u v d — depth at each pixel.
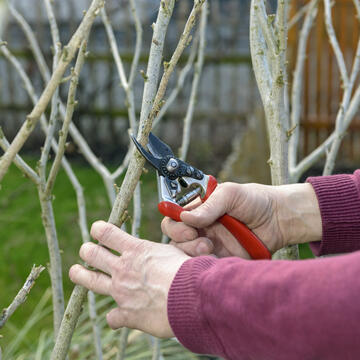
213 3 5.71
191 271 0.87
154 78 1.08
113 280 0.99
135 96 5.91
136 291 0.95
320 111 5.48
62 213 4.31
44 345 2.31
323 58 5.34
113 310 1.00
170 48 5.75
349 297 0.73
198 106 6.02
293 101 1.60
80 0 6.22
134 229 1.48
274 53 1.21
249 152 4.04
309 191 1.29
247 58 5.82
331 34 1.59
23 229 4.03
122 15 5.87
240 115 5.93
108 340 2.36
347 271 0.75
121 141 6.05
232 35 5.86
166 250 0.97
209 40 6.04
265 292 0.78
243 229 1.22
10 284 3.29
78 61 1.16
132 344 2.44
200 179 1.24
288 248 1.34
